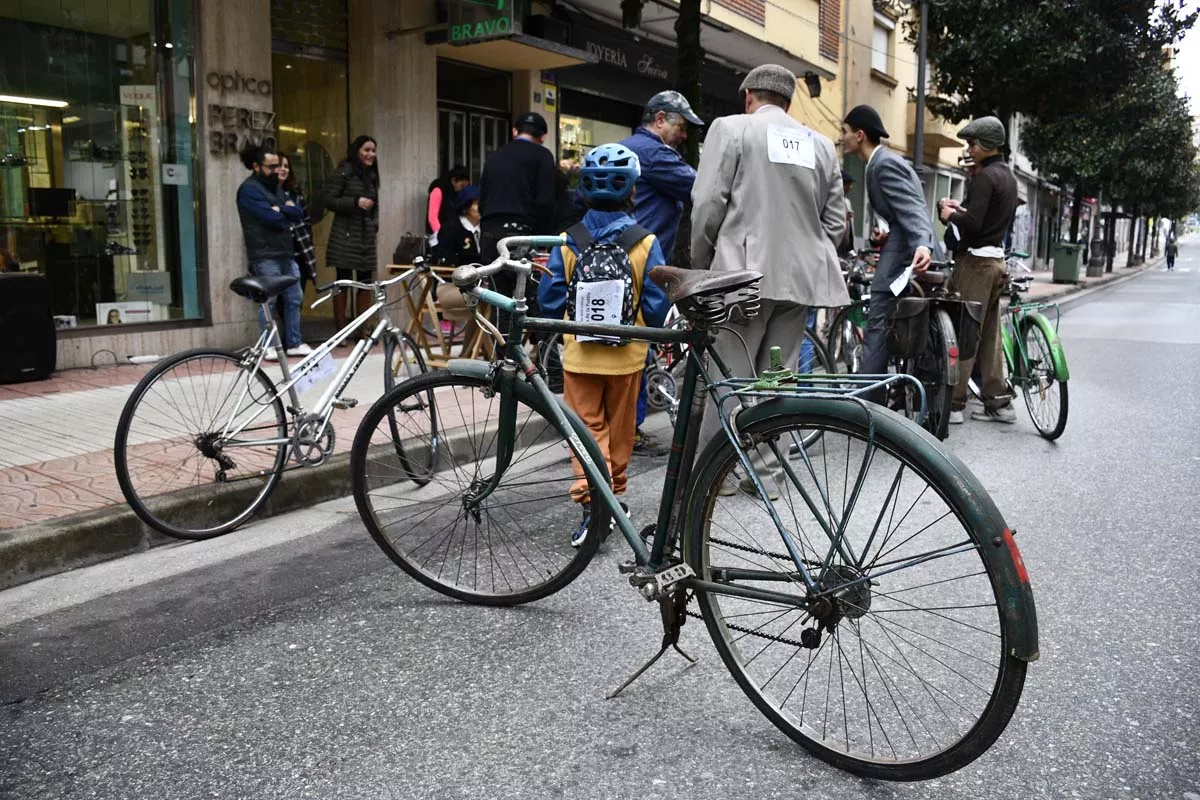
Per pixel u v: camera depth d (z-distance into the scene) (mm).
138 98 8445
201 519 4449
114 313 8391
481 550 3727
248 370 4504
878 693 2834
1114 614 3480
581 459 3234
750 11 15984
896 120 24703
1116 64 17672
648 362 5723
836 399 2447
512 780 2453
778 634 2768
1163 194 38094
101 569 4023
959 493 2248
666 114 5488
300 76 10016
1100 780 2434
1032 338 6539
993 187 6457
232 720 2775
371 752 2596
